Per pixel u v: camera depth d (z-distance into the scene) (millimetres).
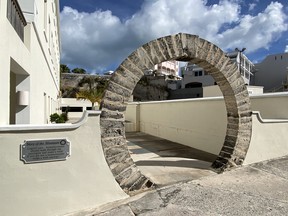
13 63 4453
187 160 6480
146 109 13227
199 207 3406
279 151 6051
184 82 41438
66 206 3133
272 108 6418
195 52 4738
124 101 3898
